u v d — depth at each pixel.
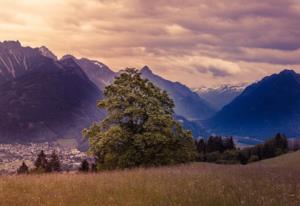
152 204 14.25
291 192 16.55
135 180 20.48
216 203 14.27
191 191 16.30
